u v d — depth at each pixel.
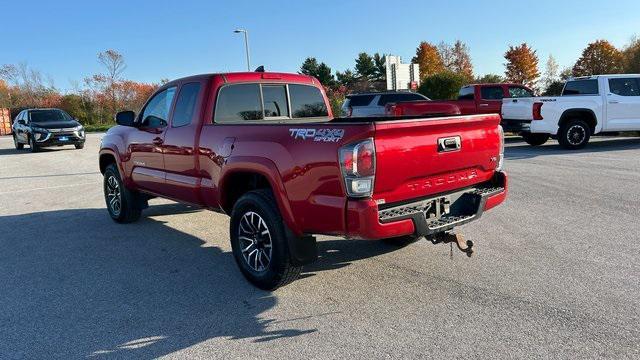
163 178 5.84
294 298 4.28
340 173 3.59
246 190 4.95
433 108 16.11
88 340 3.66
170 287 4.65
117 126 7.18
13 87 54.38
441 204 4.23
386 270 4.84
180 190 5.56
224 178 4.66
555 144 15.71
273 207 4.20
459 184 4.30
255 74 5.54
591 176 9.27
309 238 4.18
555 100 13.59
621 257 4.94
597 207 6.96
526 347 3.31
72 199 9.34
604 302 3.94
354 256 5.28
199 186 5.16
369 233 3.58
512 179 9.28
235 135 4.54
